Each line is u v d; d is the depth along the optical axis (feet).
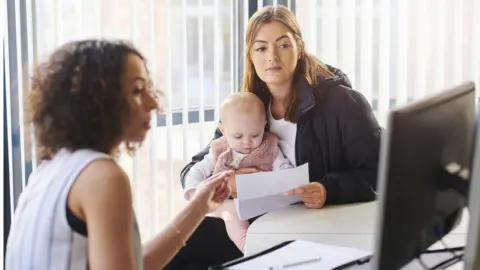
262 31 7.01
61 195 4.07
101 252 3.98
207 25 9.43
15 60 8.29
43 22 8.40
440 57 10.73
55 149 4.30
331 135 7.02
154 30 9.03
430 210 4.25
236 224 6.81
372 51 10.40
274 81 7.04
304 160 7.11
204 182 5.90
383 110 10.51
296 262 4.95
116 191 4.01
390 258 3.94
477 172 3.79
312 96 7.00
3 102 8.22
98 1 8.67
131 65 4.30
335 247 5.32
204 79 9.52
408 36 10.59
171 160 9.37
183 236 5.34
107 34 8.73
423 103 3.97
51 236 4.09
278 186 6.51
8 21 8.21
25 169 8.40
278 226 6.17
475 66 10.89
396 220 3.88
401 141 3.73
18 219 4.35
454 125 4.39
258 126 7.18
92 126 4.19
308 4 9.99
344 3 10.16
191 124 9.52
